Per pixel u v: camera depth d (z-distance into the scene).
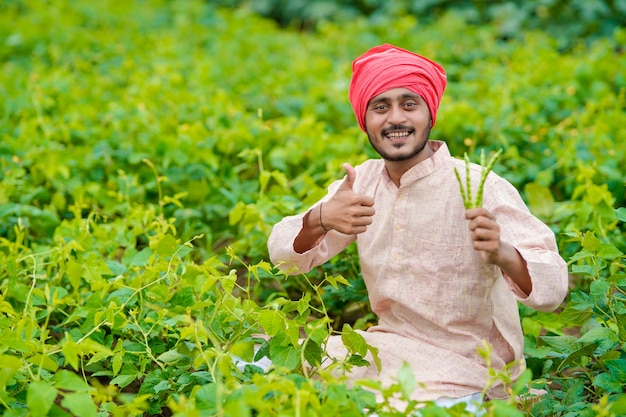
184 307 3.20
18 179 4.70
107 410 2.80
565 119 5.78
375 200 3.03
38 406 2.38
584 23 8.41
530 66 6.79
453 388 2.82
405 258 2.94
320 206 2.92
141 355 3.14
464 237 2.87
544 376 3.20
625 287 3.38
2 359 2.69
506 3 9.06
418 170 2.92
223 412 2.29
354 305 3.95
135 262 3.50
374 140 2.92
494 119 5.35
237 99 6.21
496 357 2.90
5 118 5.73
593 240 3.11
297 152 5.04
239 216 4.09
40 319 3.53
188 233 4.30
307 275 3.97
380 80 2.85
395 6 9.22
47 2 9.29
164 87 6.25
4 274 3.71
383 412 2.41
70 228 4.00
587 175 4.45
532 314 3.51
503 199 2.81
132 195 4.64
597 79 6.42
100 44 7.84
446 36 8.06
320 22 9.28
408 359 2.91
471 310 2.89
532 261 2.62
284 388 2.39
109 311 3.11
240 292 4.11
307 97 6.19
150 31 8.74
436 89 2.92
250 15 9.48
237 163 5.18
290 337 2.78
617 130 5.36
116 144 5.18
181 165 4.79
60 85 6.27
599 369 3.21
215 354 2.79
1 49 7.73
